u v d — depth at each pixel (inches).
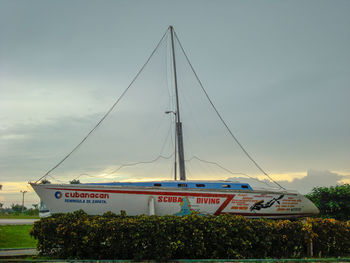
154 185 449.7
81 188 421.4
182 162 526.3
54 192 416.5
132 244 313.7
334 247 386.3
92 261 299.1
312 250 375.2
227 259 323.9
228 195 459.8
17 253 359.6
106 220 327.9
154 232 315.0
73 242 316.5
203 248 325.7
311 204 513.0
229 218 352.5
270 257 353.4
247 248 346.9
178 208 441.4
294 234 364.8
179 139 537.6
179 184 455.8
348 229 398.3
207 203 451.8
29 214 1699.1
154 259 312.8
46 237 322.7
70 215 344.2
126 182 449.1
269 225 358.3
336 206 523.8
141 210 434.9
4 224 723.4
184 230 327.3
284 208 495.8
